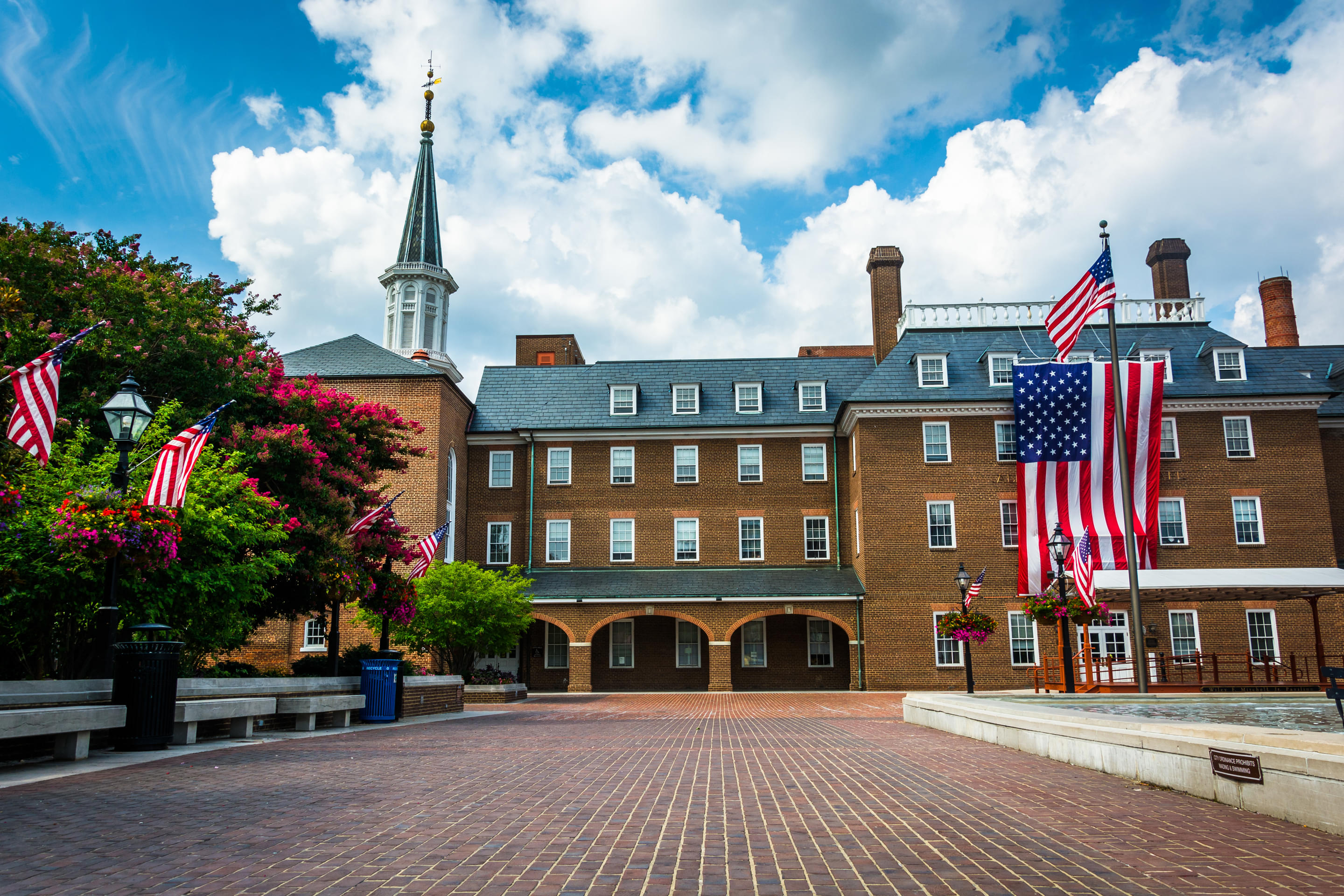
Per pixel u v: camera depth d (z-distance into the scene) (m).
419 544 24.11
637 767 11.83
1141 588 29.72
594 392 45.50
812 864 6.31
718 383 45.19
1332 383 40.22
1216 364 39.75
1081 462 37.78
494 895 5.50
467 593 32.31
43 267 19.72
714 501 42.81
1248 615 37.44
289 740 15.10
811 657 41.22
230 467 17.88
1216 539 38.00
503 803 8.83
